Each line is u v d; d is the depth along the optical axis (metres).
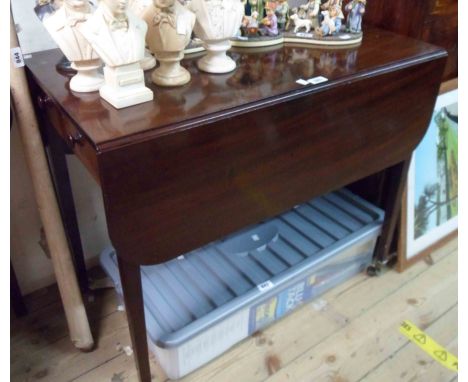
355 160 1.07
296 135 0.92
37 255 1.37
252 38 1.09
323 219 1.45
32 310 1.35
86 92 0.85
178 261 1.29
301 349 1.25
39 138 0.97
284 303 1.28
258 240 1.38
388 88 1.03
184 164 0.79
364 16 1.31
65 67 0.96
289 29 1.17
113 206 0.75
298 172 0.97
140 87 0.81
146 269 1.26
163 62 0.87
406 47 1.12
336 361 1.22
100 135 0.71
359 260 1.44
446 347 1.27
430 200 1.51
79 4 0.79
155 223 0.81
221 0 0.89
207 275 1.25
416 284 1.47
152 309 1.14
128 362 1.21
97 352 1.23
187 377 1.17
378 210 1.46
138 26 0.77
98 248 1.49
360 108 1.00
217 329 1.14
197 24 0.90
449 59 1.39
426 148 1.46
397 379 1.18
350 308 1.38
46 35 1.10
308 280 1.30
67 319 1.20
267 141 0.88
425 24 1.21
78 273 1.36
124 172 0.73
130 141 0.71
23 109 0.93
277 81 0.93
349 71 0.97
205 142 0.79
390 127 1.09
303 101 0.89
